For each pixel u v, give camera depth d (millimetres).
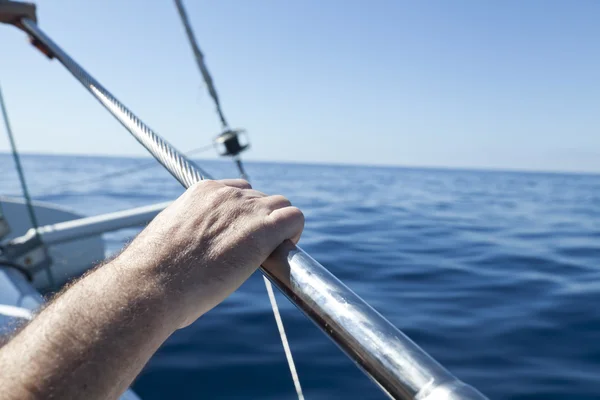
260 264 770
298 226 809
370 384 3188
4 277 2738
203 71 3365
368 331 613
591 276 6418
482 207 19062
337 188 29547
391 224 11641
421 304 5016
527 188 38969
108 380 593
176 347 3709
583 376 3426
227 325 4148
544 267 7016
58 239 3984
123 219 4312
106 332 615
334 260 6922
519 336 4125
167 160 1119
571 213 17812
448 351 3830
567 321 4480
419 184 39594
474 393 507
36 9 2672
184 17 3336
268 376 3275
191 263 709
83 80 1702
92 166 66188
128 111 1406
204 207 799
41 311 720
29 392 562
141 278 679
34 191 20781
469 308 4887
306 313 711
